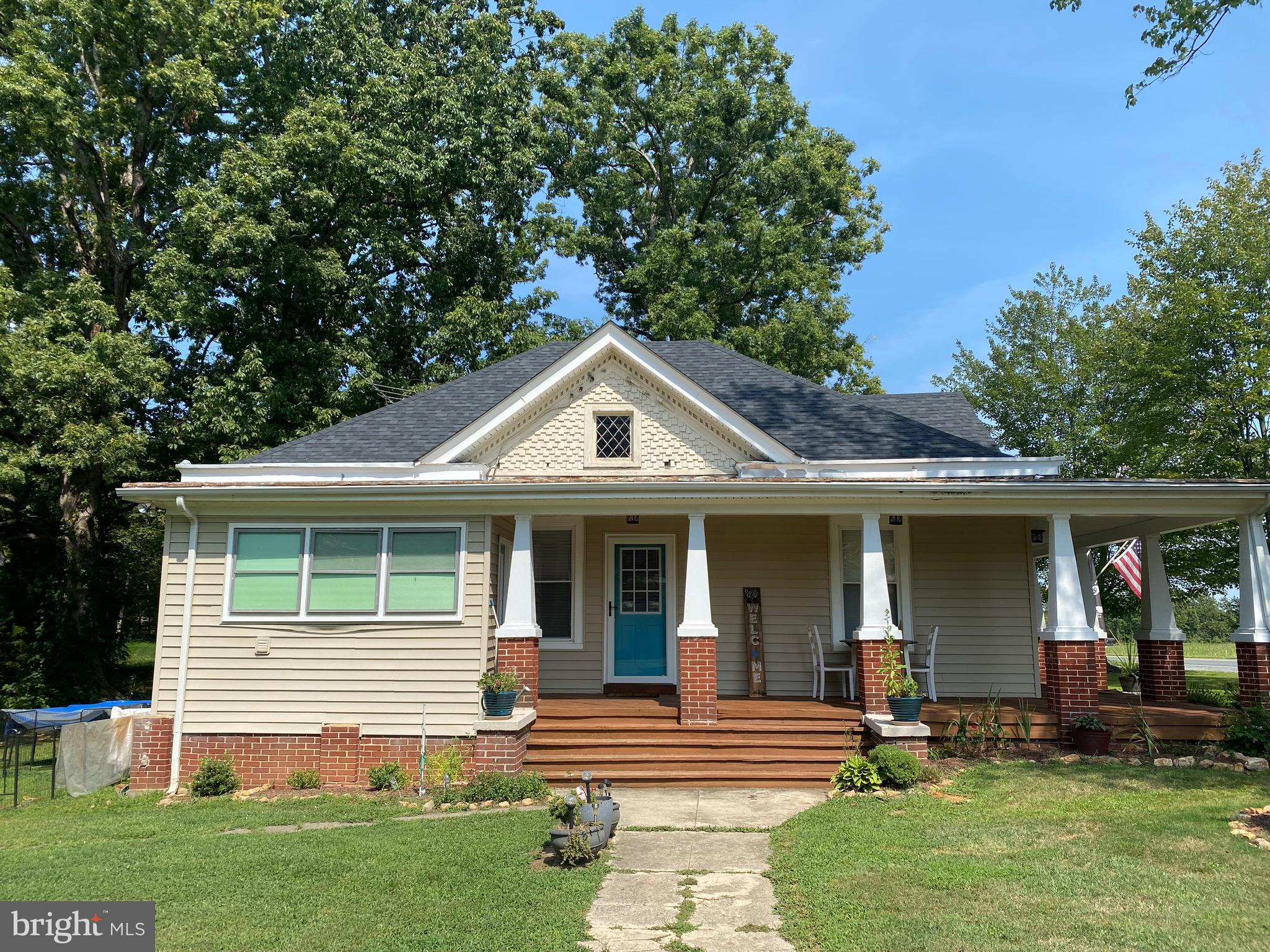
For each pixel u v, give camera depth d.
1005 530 14.23
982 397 34.22
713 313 32.31
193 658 11.66
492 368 17.52
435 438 14.50
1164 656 14.21
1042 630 12.17
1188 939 5.48
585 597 14.52
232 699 11.57
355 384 23.31
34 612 22.09
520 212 28.67
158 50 22.06
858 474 13.41
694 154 35.94
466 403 15.91
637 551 14.71
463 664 11.53
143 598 26.36
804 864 7.28
